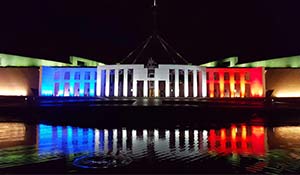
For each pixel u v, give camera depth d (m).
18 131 17.94
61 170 9.05
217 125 21.59
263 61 49.88
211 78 50.06
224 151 11.99
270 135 16.48
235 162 10.14
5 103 33.84
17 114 26.56
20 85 46.88
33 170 9.02
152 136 16.23
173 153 11.59
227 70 49.94
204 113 25.34
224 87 50.12
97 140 14.71
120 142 14.11
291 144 13.55
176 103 32.12
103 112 25.62
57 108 27.27
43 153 11.44
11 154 11.23
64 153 11.45
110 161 10.26
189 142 14.18
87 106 27.64
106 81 48.38
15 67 47.00
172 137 15.87
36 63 50.69
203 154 11.41
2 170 8.98
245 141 14.43
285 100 38.56
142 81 52.62
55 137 15.58
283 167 9.44
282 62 47.72
